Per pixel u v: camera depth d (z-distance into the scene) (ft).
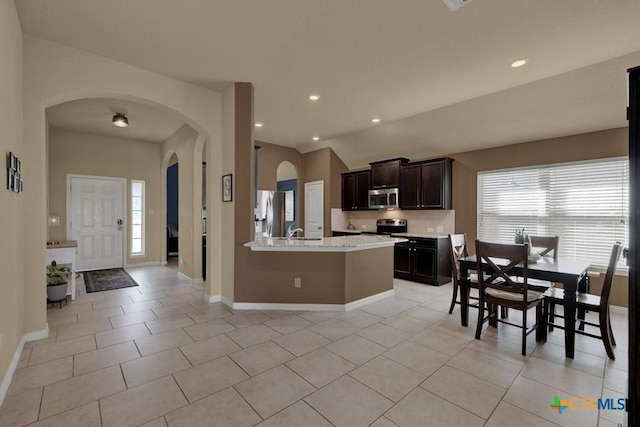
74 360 7.94
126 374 7.30
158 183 22.65
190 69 10.91
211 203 13.05
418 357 8.31
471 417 5.92
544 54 9.52
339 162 22.66
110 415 5.86
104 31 8.66
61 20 8.14
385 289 13.99
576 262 10.48
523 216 15.14
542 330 9.35
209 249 13.15
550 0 7.10
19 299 8.20
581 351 8.78
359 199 21.16
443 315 11.71
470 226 16.90
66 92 9.43
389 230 19.98
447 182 17.29
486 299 9.47
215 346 8.84
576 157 13.48
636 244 4.62
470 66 10.37
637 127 4.60
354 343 9.14
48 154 17.81
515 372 7.59
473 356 8.39
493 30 8.33
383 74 11.05
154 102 11.25
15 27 7.58
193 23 8.25
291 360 8.07
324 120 16.35
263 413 5.98
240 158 12.20
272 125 17.31
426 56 9.77
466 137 15.96
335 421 5.78
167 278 17.81
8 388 6.66
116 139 20.80
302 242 12.54
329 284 12.11
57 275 12.78
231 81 11.89
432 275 16.40
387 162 19.48
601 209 12.94
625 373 7.56
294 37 8.86
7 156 6.72
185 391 6.65
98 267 20.26
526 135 14.52
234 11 7.72
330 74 11.12
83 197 19.63
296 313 11.72
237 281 12.20
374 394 6.63
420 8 7.51
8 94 6.84
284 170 30.01
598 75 10.44
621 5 7.21
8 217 6.83
